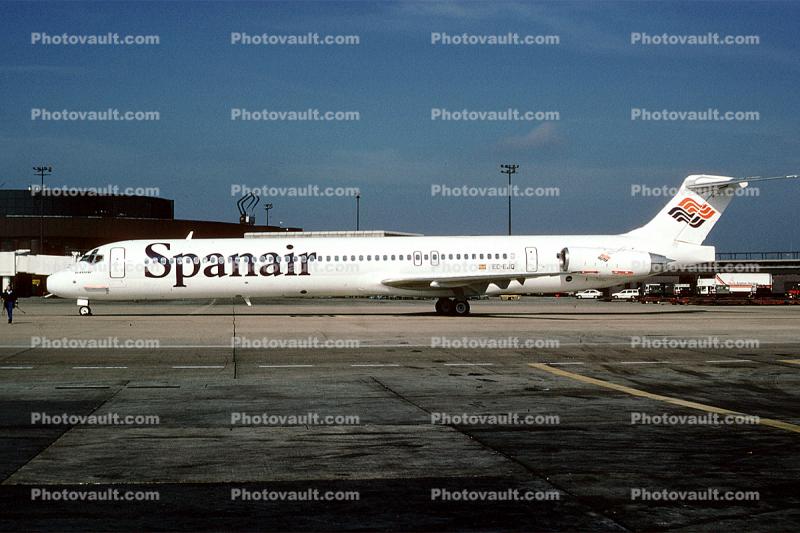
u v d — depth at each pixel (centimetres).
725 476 861
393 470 891
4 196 11844
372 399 1415
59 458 944
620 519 716
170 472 880
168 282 4134
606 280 4406
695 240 4522
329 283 4209
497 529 693
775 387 1582
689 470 888
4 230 10681
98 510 741
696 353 2241
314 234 7312
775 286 10244
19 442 1034
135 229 11019
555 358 2116
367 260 4216
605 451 984
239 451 985
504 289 4334
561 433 1100
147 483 835
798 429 1128
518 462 927
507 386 1589
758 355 2188
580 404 1359
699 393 1498
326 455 964
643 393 1495
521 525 702
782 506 754
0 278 8438
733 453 973
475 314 4538
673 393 1498
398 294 4306
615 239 4459
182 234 11300
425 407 1326
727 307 6106
